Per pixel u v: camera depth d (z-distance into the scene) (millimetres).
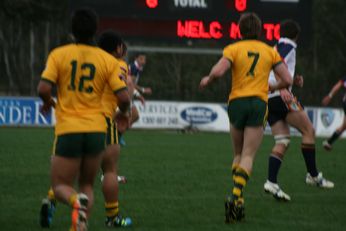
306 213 32312
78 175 24938
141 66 64938
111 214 28422
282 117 36500
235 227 28609
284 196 35250
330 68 174250
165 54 152875
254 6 82812
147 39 82438
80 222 22938
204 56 152250
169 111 97562
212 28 82562
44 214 27609
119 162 51625
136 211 32125
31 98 95000
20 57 163250
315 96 118312
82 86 23719
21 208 32156
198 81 147250
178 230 27906
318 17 178500
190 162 52625
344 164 54125
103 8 81875
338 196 37500
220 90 121188
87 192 24844
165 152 60406
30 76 156875
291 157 58594
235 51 29969
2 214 30734
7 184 39156
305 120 37562
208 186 40156
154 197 36031
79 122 23625
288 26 35750
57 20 157625
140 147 65000
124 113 25625
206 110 97812
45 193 36406
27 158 51969
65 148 23688
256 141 29844
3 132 79562
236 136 30484
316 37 175250
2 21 160125
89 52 23953
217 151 62562
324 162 55406
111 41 29188
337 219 30938
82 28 23953
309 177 40719
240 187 29219
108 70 24078
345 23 179375
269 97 36125
